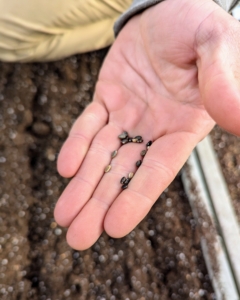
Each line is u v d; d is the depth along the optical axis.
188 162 0.39
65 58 0.42
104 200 0.28
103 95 0.32
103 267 0.35
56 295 0.33
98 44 0.42
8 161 0.37
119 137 0.30
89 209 0.28
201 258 0.36
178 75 0.29
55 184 0.37
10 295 0.33
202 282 0.36
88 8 0.38
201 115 0.28
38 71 0.40
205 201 0.38
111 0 0.38
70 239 0.28
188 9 0.27
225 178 0.40
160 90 0.30
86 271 0.35
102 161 0.30
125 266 0.35
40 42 0.39
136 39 0.32
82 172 0.29
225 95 0.23
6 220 0.35
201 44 0.26
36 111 0.39
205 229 0.37
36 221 0.36
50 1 0.35
